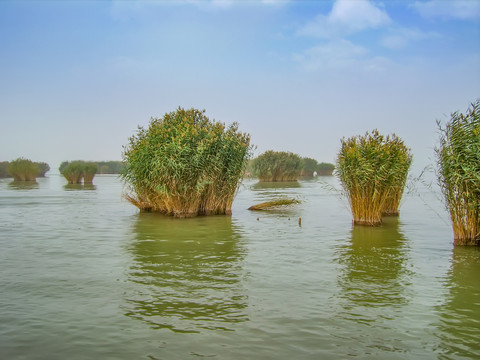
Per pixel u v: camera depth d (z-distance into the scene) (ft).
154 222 52.34
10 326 18.78
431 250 34.88
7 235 42.14
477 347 16.78
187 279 26.08
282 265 29.71
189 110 64.64
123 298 22.45
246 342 17.16
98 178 238.48
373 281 25.73
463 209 36.91
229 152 61.36
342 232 44.37
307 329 18.44
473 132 36.09
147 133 63.98
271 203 67.92
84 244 37.42
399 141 56.80
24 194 100.32
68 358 15.88
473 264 30.01
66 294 23.13
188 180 57.00
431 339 17.49
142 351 16.42
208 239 40.11
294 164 178.81
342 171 50.75
